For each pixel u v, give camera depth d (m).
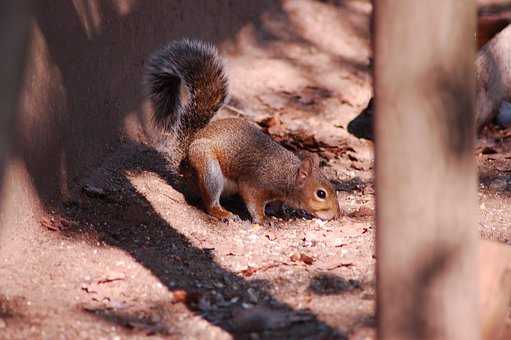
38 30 10.39
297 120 15.67
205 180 11.48
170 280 9.47
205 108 12.15
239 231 11.29
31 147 10.11
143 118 13.70
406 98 6.07
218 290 9.32
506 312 8.47
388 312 6.39
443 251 6.20
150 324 8.41
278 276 9.76
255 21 19.42
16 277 9.08
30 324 8.22
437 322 6.32
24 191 9.90
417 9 5.97
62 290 8.98
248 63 17.84
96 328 8.24
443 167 6.10
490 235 11.05
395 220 6.23
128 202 11.40
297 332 8.26
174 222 11.16
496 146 14.33
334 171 13.62
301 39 19.27
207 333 8.26
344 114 16.06
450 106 6.06
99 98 12.16
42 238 10.03
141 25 13.70
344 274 9.84
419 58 6.01
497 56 14.92
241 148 11.66
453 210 6.17
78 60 11.52
